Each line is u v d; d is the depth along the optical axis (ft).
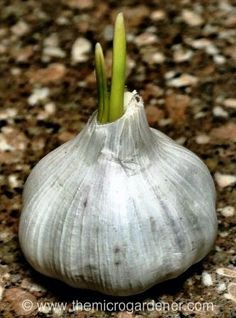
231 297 0.60
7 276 0.62
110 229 0.53
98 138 0.53
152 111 0.78
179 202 0.54
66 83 0.82
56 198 0.55
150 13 0.92
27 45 0.88
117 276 0.54
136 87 0.81
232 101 0.78
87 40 0.89
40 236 0.55
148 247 0.53
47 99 0.80
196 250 0.56
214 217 0.57
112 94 0.51
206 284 0.61
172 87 0.81
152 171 0.54
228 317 0.59
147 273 0.54
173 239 0.54
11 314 0.60
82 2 0.94
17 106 0.79
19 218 0.64
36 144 0.75
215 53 0.85
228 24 0.89
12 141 0.75
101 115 0.52
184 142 0.74
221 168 0.70
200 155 0.72
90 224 0.53
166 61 0.84
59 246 0.54
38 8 0.94
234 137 0.74
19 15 0.93
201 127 0.75
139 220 0.53
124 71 0.50
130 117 0.52
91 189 0.53
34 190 0.57
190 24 0.90
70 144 0.56
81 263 0.54
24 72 0.84
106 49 0.87
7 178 0.71
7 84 0.83
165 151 0.56
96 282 0.55
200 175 0.57
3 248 0.65
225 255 0.63
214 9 0.92
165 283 0.61
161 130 0.75
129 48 0.87
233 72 0.82
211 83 0.81
